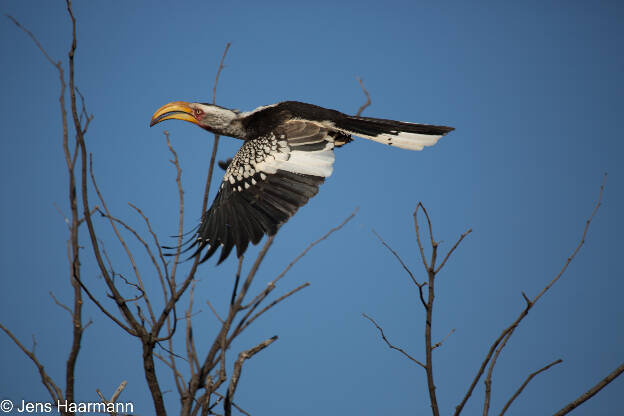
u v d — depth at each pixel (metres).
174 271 8.28
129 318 7.75
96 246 7.74
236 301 8.09
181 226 8.79
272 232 8.85
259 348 6.96
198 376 7.72
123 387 7.91
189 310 8.22
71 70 7.88
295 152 9.99
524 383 7.39
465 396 7.45
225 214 9.24
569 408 7.00
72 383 7.85
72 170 8.37
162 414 7.72
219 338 8.05
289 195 9.41
